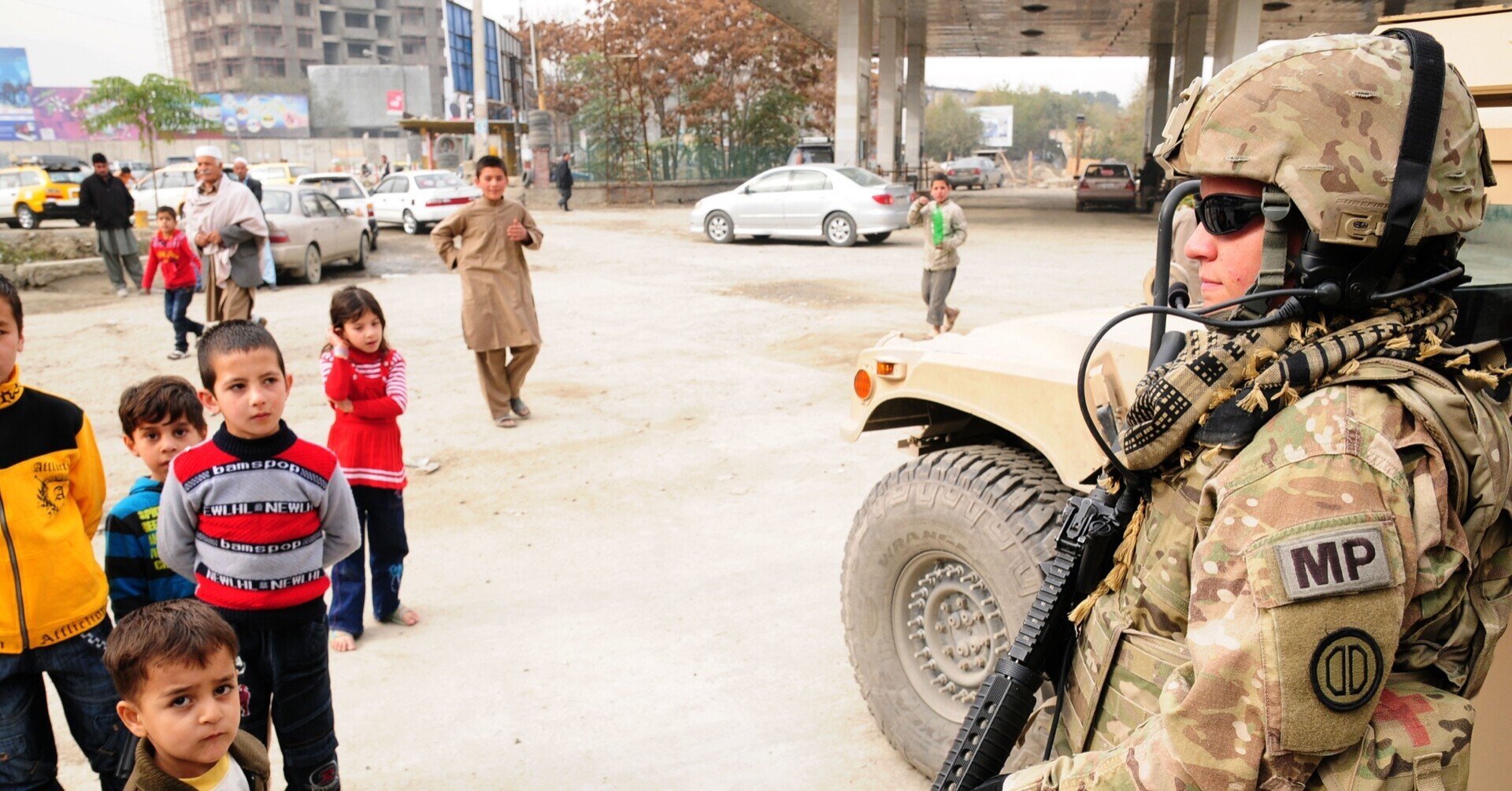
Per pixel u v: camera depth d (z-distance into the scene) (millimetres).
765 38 37094
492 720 3527
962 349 2977
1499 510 1250
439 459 6465
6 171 26641
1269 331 1300
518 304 6969
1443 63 1252
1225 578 1206
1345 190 1208
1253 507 1199
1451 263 1335
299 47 116750
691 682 3738
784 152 37156
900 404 3260
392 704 3643
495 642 4094
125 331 11133
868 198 18625
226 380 2590
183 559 2674
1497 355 1323
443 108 116938
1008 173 71250
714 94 36812
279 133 91562
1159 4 30047
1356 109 1227
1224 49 23234
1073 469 2510
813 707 3555
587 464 6320
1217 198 1361
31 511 2486
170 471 2650
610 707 3588
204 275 9125
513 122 35688
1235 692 1166
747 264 16344
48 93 87062
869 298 12594
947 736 2920
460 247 6957
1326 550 1135
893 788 3082
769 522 5312
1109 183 30250
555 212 29719
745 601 4398
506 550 5035
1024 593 2551
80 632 2580
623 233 22219
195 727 2027
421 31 123938
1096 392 2463
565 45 49062
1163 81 38312
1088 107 104188
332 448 4082
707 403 7688
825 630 4113
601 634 4137
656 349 9625
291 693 2756
